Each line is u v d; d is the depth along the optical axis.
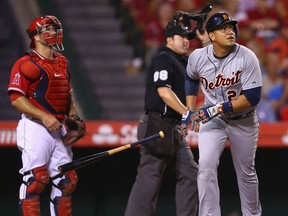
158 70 23.22
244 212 22.94
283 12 39.44
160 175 23.77
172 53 23.77
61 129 22.25
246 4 39.28
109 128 26.92
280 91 35.44
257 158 28.77
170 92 22.95
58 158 22.17
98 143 26.94
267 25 38.72
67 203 22.08
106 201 29.09
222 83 21.33
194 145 26.59
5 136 27.12
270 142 26.39
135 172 28.94
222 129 21.88
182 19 23.80
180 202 23.94
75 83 39.34
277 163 28.67
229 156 28.58
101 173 29.05
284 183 28.67
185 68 23.94
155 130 23.44
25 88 21.55
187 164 23.89
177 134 23.67
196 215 24.08
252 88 20.97
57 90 21.94
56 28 21.83
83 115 38.62
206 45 23.58
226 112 21.06
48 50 21.98
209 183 21.69
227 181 28.70
